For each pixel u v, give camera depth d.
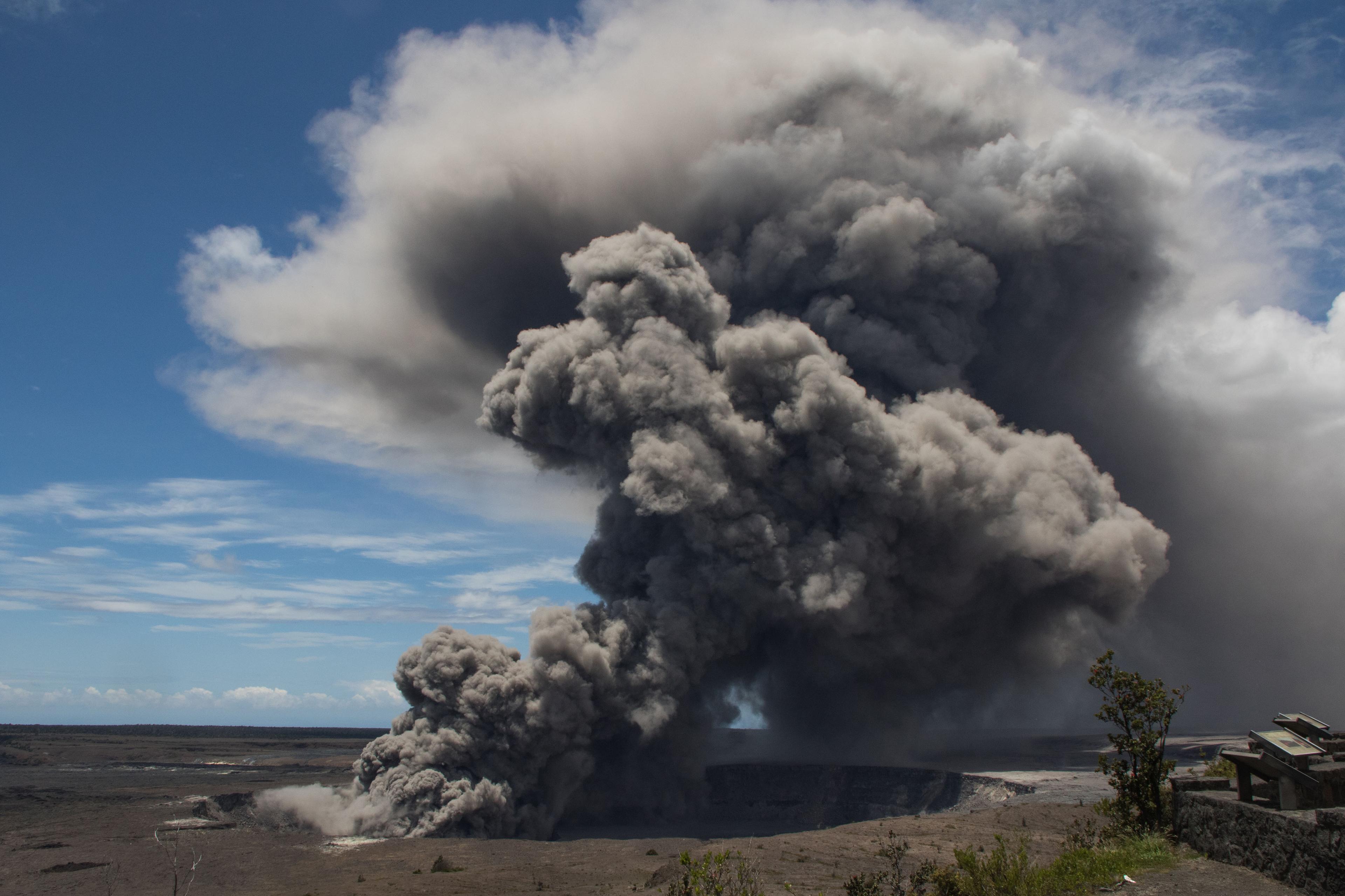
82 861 57.06
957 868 21.47
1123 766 21.86
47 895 48.25
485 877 49.28
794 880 36.53
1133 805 21.33
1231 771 21.86
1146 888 16.20
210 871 53.84
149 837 65.62
